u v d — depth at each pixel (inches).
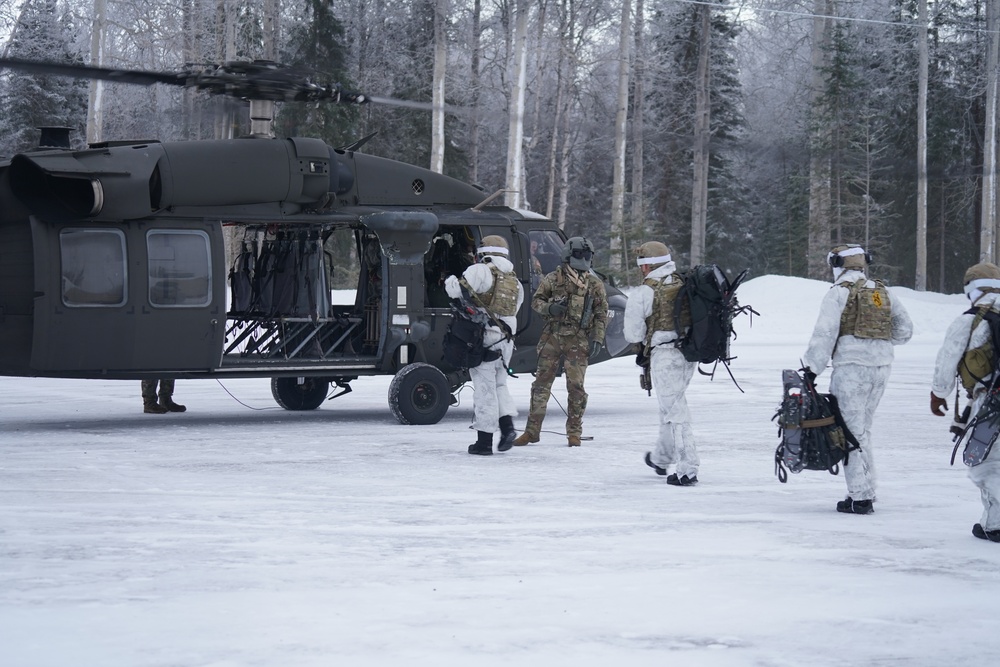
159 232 450.9
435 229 494.6
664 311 327.0
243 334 524.7
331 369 484.7
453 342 382.6
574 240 417.7
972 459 246.5
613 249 1612.9
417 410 482.6
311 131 1728.6
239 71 412.5
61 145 455.2
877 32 2116.1
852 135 1940.2
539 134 1863.9
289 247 522.0
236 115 474.9
